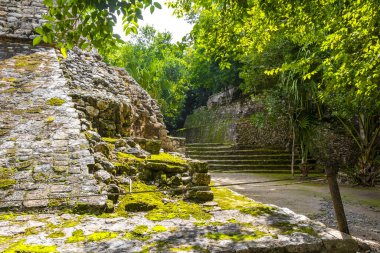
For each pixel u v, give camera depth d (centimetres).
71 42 351
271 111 1217
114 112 646
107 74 856
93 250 223
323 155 1280
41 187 327
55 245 231
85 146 413
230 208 346
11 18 809
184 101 2505
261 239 248
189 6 675
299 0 566
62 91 568
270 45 1088
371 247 405
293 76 1121
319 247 246
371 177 1015
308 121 1159
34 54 715
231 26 679
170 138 920
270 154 1469
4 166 354
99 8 332
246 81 1324
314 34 671
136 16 349
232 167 1349
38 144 405
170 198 379
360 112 977
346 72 539
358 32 501
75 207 306
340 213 322
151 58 2311
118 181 400
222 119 1958
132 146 572
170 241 242
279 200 727
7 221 273
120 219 296
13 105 496
